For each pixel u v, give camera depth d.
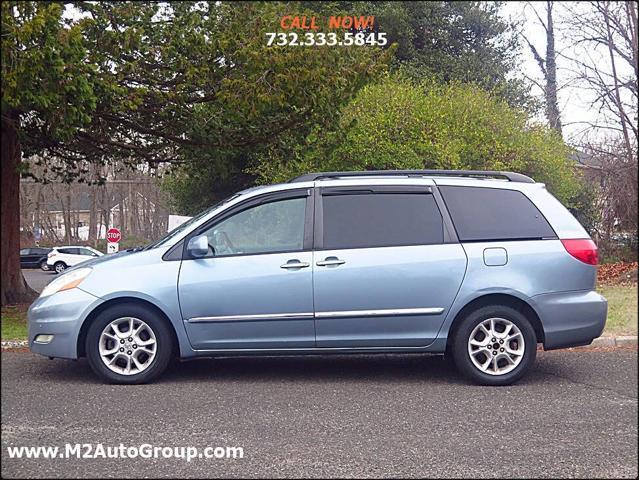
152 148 15.35
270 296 6.31
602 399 6.02
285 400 6.00
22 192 44.06
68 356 6.37
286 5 11.46
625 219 13.49
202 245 6.32
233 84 11.20
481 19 21.59
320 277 6.32
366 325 6.34
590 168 15.53
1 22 9.21
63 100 9.70
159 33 11.64
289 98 11.28
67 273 6.62
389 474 4.35
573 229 6.58
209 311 6.33
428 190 6.62
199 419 5.45
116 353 6.43
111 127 13.73
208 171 17.14
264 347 6.36
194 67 11.42
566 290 6.41
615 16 13.66
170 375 6.95
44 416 5.52
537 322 6.52
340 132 13.94
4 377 6.82
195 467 4.47
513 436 5.06
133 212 41.06
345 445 4.87
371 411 5.68
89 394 6.16
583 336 6.43
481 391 6.30
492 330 6.41
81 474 4.36
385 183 6.65
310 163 17.58
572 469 4.43
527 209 6.62
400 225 6.50
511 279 6.36
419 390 6.36
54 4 9.41
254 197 6.61
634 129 14.03
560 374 6.95
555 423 5.36
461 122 18.31
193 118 13.29
